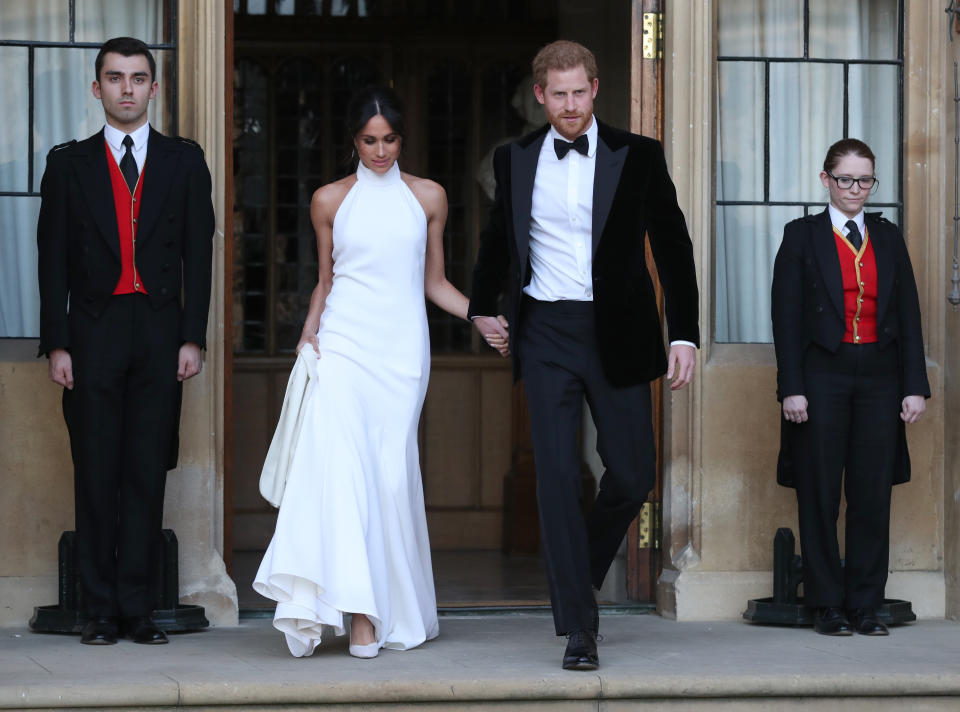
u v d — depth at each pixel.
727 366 11.05
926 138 11.38
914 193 11.38
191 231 9.48
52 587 10.35
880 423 10.10
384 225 9.48
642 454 8.80
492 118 16.16
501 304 16.33
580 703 8.16
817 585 10.15
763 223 11.51
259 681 8.04
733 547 11.00
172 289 9.41
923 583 11.14
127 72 9.34
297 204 16.06
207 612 10.40
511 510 15.51
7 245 10.75
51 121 10.81
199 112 10.55
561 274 8.75
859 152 10.07
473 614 11.05
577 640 8.48
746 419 11.05
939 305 11.30
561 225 8.72
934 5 11.39
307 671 8.41
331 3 15.88
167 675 8.23
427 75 16.11
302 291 16.08
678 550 11.14
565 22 15.27
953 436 11.12
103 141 9.47
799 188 11.55
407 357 9.51
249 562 14.66
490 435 16.05
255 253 16.02
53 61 10.81
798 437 10.20
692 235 11.08
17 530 10.34
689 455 11.09
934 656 9.14
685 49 11.12
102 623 9.47
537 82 8.72
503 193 8.95
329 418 9.13
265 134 15.99
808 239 10.19
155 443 9.43
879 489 10.14
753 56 11.51
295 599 8.80
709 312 11.12
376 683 8.02
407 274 9.54
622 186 8.69
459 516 16.02
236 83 15.95
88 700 7.83
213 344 10.55
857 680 8.39
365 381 9.39
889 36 11.63
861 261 10.09
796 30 11.55
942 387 11.27
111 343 9.31
